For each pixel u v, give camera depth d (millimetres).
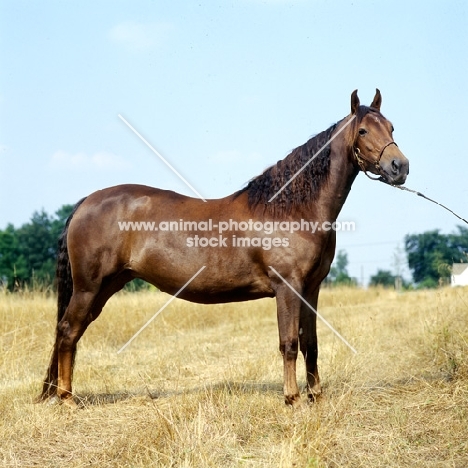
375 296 19641
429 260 28250
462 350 6879
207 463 4355
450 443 4730
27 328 9867
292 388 5641
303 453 4402
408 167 5480
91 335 10422
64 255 6301
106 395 6629
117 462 4574
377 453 4609
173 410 5426
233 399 5621
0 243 30641
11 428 5301
